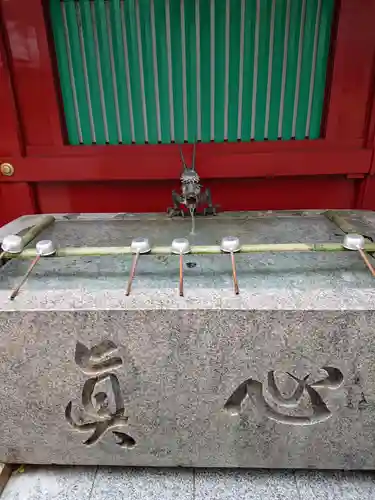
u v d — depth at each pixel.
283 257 0.84
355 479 0.85
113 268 0.81
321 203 1.22
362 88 1.06
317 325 0.66
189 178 0.94
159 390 0.74
